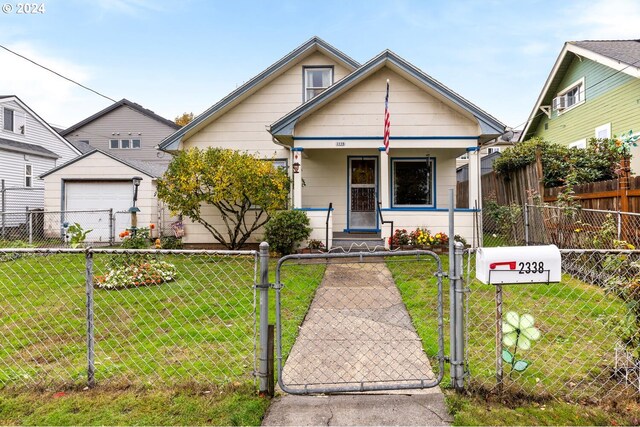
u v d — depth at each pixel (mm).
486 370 3152
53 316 4695
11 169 17188
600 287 5035
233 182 9023
